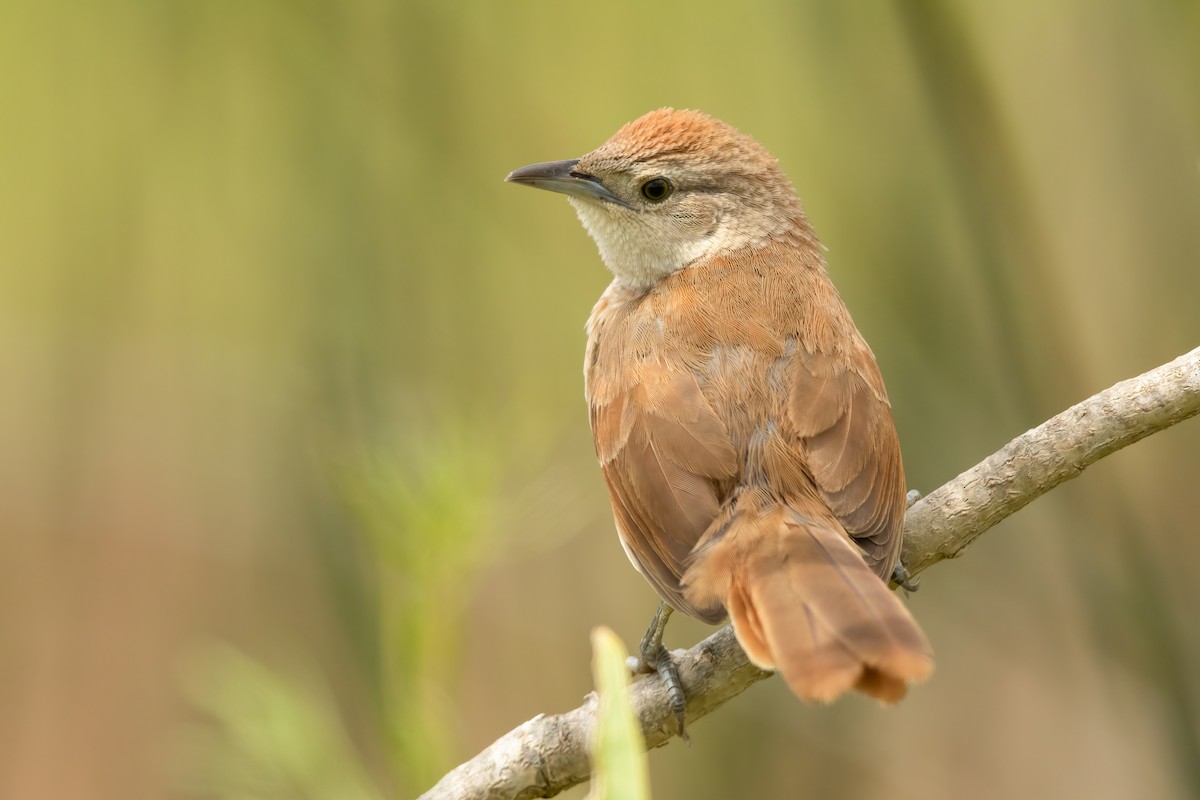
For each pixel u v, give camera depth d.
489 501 7.36
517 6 13.83
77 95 14.51
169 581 14.20
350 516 9.49
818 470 7.53
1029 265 10.82
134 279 14.60
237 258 14.55
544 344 13.77
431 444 7.73
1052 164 12.24
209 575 14.05
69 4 14.35
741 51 14.20
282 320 13.83
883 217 12.01
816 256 9.13
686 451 7.67
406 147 12.92
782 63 14.13
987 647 12.84
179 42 14.02
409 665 7.23
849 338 8.27
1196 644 10.97
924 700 12.80
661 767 11.86
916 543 7.54
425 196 12.74
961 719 12.70
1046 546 12.45
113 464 14.55
